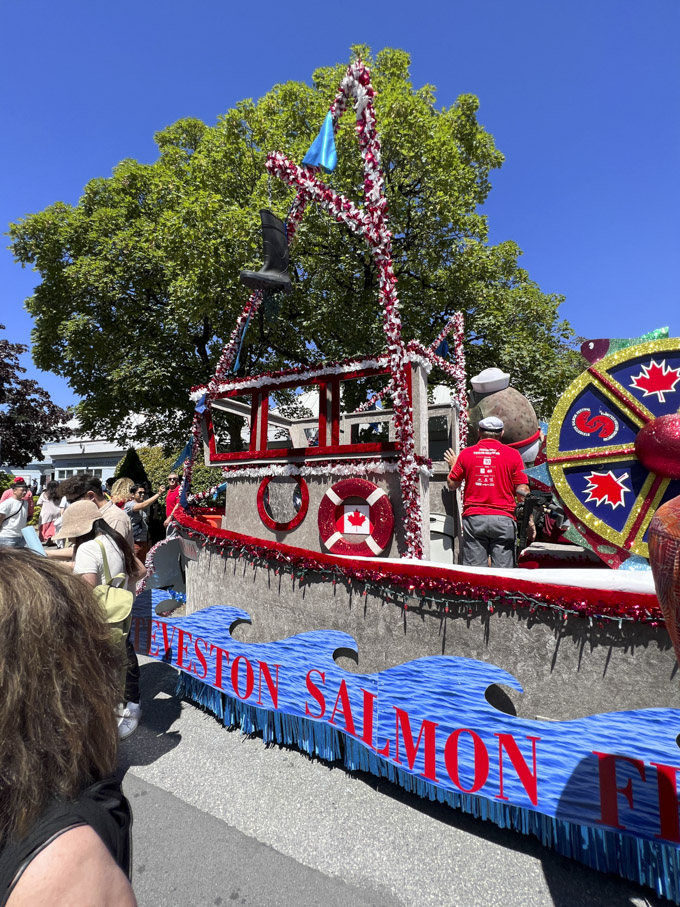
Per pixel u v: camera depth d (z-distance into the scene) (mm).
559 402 3111
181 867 2268
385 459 3549
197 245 12383
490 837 2422
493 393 4859
